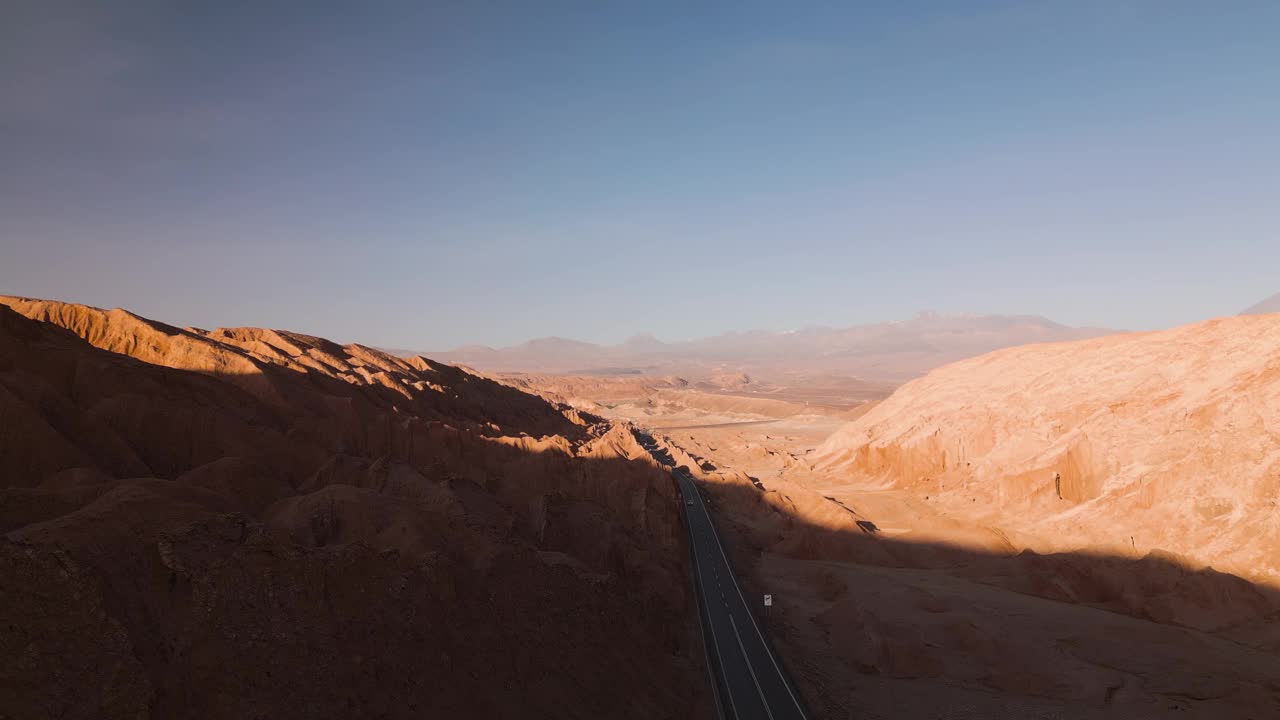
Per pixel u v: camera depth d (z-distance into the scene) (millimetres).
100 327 67688
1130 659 54406
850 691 50031
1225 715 46281
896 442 132125
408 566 33438
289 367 78062
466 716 30438
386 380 94125
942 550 89562
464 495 45969
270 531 28438
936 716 47094
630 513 75188
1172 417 92000
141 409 45688
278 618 26688
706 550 82625
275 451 50000
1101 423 98188
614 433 123625
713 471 144750
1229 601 62031
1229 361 96062
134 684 21500
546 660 36625
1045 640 57812
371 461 49594
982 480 110125
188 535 26109
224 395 57031
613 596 46125
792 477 143250
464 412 112625
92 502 27625
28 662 20188
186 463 45750
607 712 36875
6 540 21766
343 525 35844
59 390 46469
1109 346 123688
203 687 23297
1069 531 85875
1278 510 69062
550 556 44656
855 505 108750
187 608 24578
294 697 25234
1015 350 149500
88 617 21812
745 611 63125
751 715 44031
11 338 46188
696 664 50156
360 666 28047
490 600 36406
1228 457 79250
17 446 34688
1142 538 78562
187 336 68500
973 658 55250
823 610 67750
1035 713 47250
